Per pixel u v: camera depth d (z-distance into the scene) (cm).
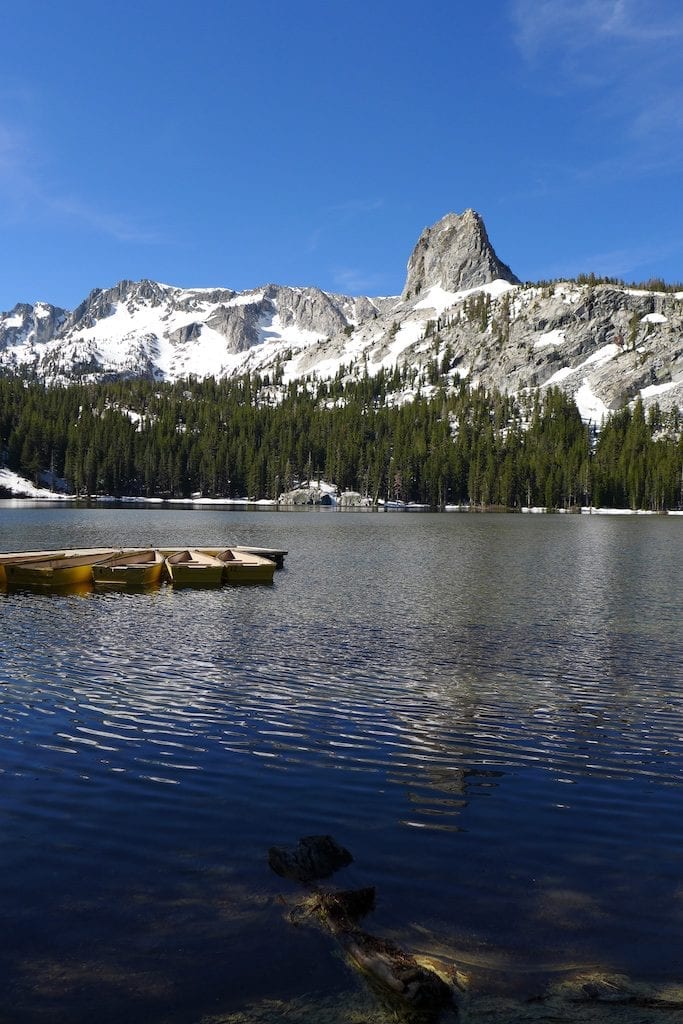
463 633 2306
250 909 736
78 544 5409
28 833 898
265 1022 577
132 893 763
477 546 5966
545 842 910
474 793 1069
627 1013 590
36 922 707
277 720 1399
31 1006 590
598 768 1183
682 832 947
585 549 5756
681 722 1430
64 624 2406
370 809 1002
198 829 923
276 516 11412
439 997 603
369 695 1589
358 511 14600
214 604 2869
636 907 756
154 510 12506
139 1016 581
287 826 940
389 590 3297
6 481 16462
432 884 796
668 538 7256
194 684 1645
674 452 17650
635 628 2405
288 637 2219
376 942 677
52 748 1211
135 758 1177
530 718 1446
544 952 675
